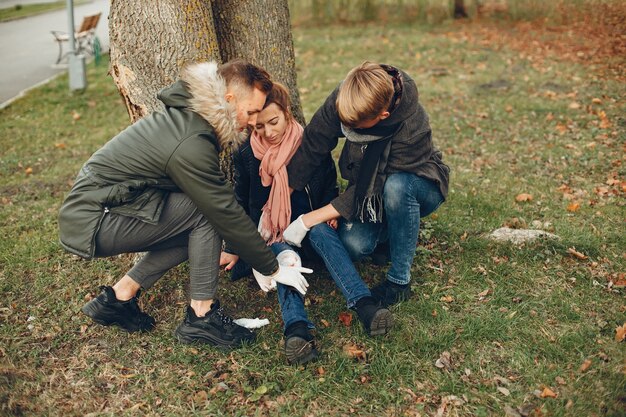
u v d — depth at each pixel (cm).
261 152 303
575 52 950
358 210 295
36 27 1905
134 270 285
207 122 246
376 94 258
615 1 1184
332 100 291
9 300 328
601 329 292
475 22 1268
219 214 250
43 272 356
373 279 341
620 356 271
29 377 266
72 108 841
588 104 680
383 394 254
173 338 291
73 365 275
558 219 412
